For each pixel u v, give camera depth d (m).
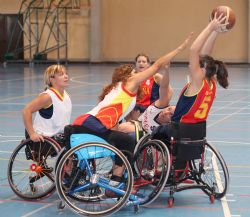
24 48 30.70
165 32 30.33
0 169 7.33
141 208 5.68
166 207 5.70
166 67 6.13
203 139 5.77
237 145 9.04
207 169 6.21
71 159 5.46
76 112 13.09
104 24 31.06
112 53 31.19
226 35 29.22
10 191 6.31
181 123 5.61
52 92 6.02
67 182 5.55
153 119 6.34
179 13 30.02
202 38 5.59
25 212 5.54
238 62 29.30
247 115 12.57
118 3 30.73
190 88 5.61
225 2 29.27
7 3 31.16
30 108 5.91
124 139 5.60
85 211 5.27
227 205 5.75
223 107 13.99
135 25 30.67
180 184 6.35
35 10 30.56
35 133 5.89
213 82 5.70
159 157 5.83
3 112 13.20
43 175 6.10
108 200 5.88
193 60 5.58
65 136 5.56
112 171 5.70
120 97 5.53
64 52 31.12
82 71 26.03
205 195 6.17
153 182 5.78
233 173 7.08
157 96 7.35
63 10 30.69
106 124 5.49
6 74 24.47
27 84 20.00
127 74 5.67
